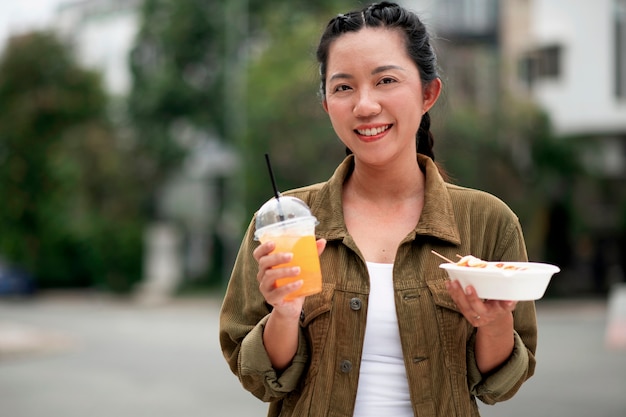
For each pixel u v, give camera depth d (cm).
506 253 202
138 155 2723
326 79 202
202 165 2897
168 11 2688
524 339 202
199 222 2869
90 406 832
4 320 2008
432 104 208
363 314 193
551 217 2344
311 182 2042
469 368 195
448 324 192
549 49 2419
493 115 2012
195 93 2686
